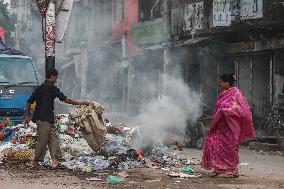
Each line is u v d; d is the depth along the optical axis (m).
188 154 12.21
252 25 18.45
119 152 10.00
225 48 20.16
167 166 9.60
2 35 16.88
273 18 17.97
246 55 19.55
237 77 19.94
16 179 7.82
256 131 16.86
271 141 14.66
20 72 14.46
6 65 14.44
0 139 11.39
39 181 7.64
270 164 10.52
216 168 8.37
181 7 23.31
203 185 7.49
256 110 19.06
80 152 9.98
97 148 9.71
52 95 9.05
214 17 20.52
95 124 9.62
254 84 19.25
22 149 10.10
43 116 8.91
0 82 14.00
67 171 8.70
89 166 8.95
